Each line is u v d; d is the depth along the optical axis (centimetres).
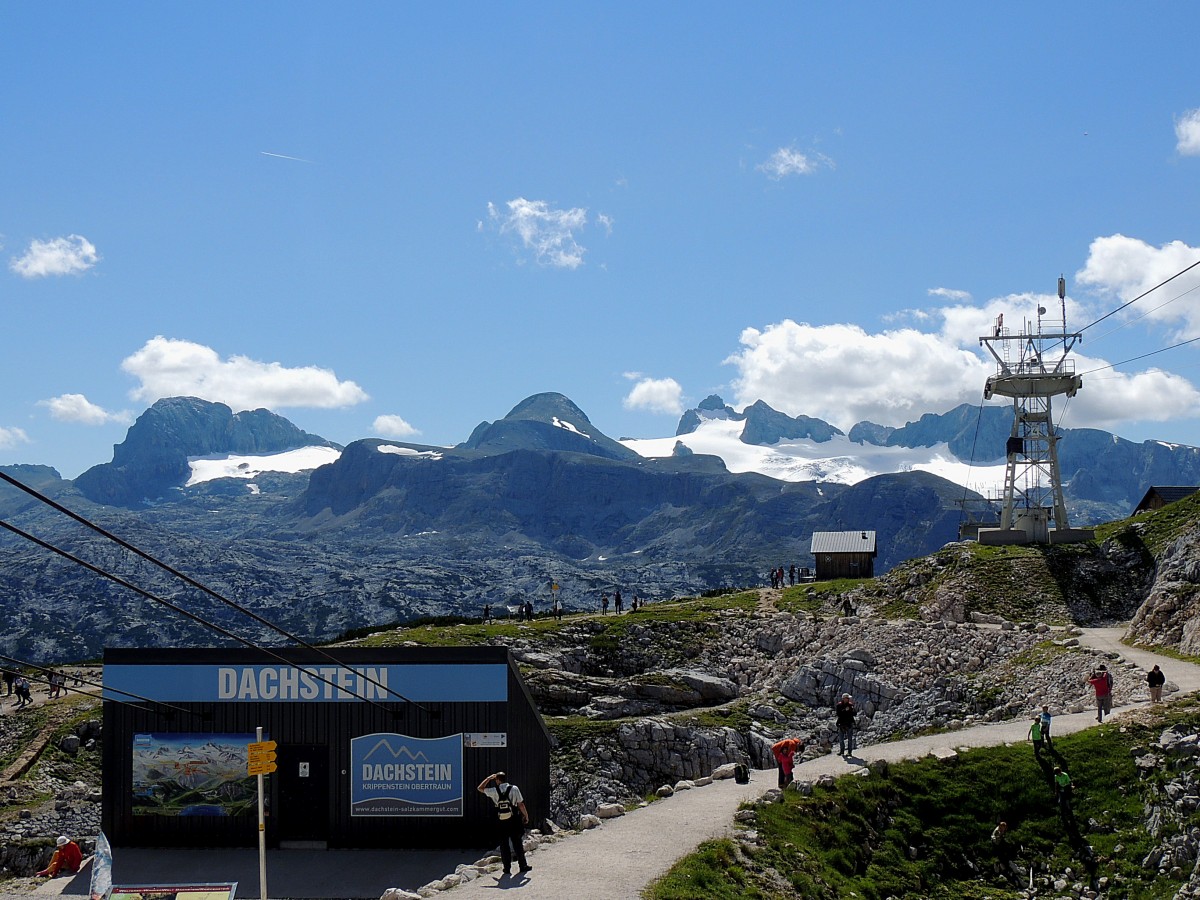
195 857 4506
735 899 2953
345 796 4647
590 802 6531
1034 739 4409
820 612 9669
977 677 6938
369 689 4684
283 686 4697
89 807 6159
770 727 7262
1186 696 4844
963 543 10262
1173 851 3738
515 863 3209
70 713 7656
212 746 4688
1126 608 8306
